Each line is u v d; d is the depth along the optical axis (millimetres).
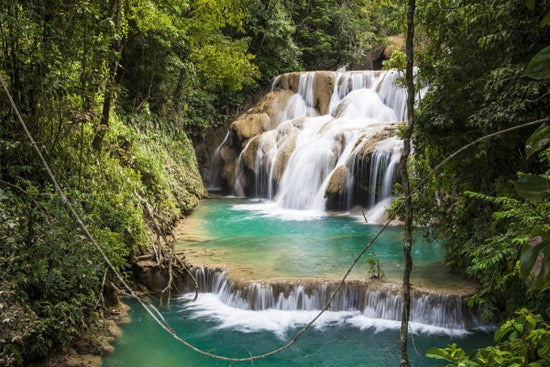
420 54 7492
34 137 5793
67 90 5797
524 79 5348
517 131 5805
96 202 6371
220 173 19703
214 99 20625
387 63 7973
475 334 6574
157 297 8109
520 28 5469
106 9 7926
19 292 4832
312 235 11227
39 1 5547
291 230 11883
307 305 7492
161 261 8328
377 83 18594
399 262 8750
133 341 6457
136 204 8688
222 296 8047
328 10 24625
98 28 5988
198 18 12227
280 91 20062
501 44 5918
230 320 7219
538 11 5273
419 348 6227
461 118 6621
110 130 9023
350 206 14320
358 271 8211
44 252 5020
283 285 7574
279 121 19297
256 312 7473
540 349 2598
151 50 13445
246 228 12164
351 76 19406
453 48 6887
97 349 5871
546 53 1211
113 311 7129
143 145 11953
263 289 7543
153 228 9094
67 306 5371
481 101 6332
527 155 1383
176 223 11867
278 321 7160
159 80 14625
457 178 7258
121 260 6723
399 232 11422
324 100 19438
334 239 10719
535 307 4957
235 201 16875
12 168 5363
